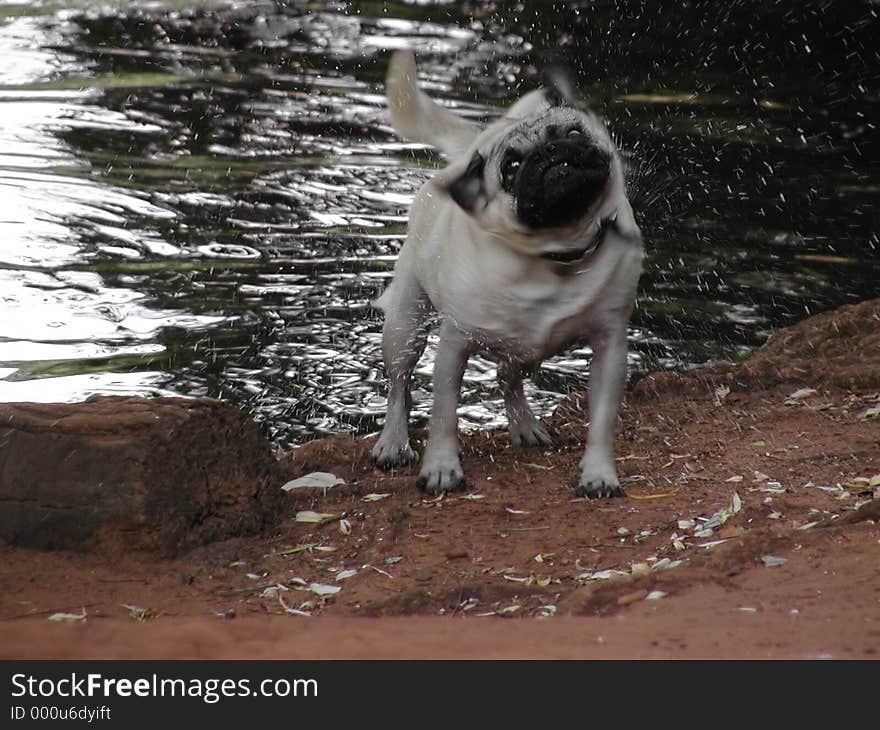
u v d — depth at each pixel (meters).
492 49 29.38
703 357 12.86
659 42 29.75
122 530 7.92
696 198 18.41
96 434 8.06
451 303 8.69
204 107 23.27
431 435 9.32
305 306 13.95
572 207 7.70
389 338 9.80
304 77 26.17
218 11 33.09
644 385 11.52
